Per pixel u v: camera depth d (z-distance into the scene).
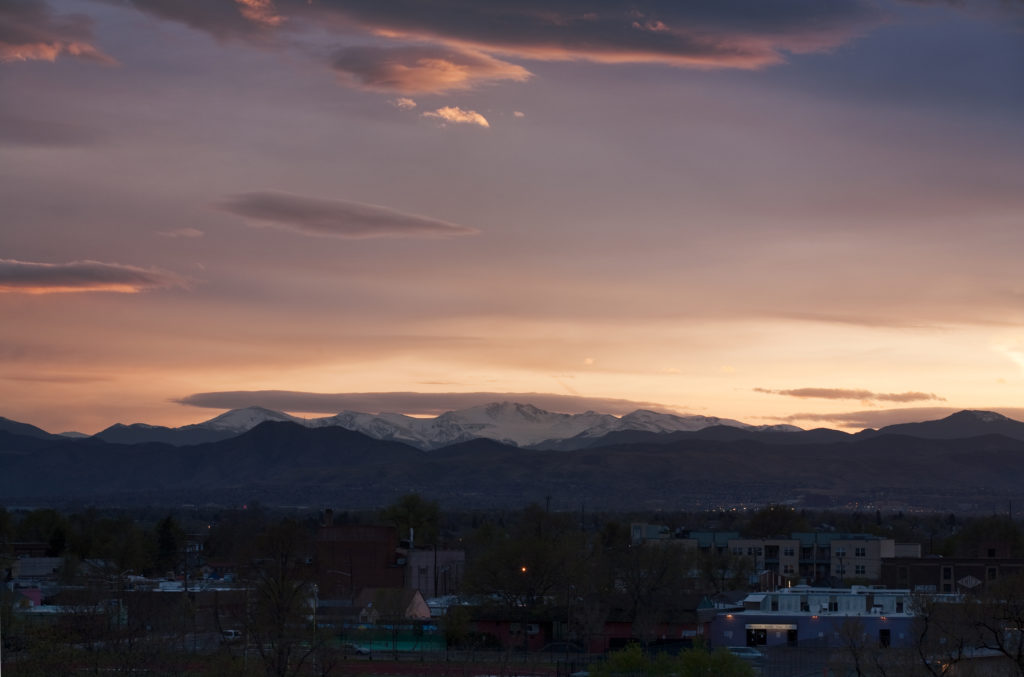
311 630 130.88
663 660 129.38
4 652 108.81
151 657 116.44
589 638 165.38
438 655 155.38
